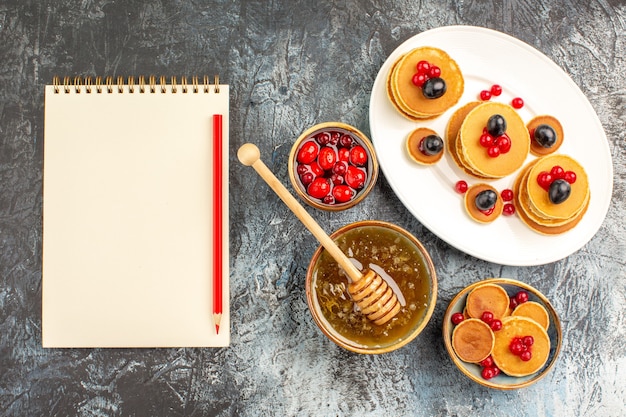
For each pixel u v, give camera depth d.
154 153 0.65
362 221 0.61
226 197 0.65
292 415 0.65
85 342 0.64
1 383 0.65
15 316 0.65
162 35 0.67
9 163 0.66
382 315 0.60
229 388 0.65
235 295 0.65
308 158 0.62
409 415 0.65
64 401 0.65
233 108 0.66
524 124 0.64
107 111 0.65
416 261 0.63
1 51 0.66
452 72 0.64
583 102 0.65
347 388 0.65
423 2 0.68
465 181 0.65
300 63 0.67
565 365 0.66
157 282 0.64
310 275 0.61
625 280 0.67
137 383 0.65
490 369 0.62
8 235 0.65
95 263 0.64
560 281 0.67
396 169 0.64
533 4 0.68
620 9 0.68
